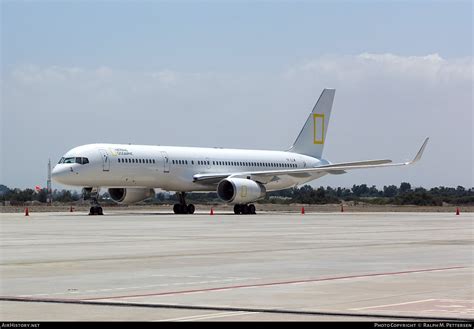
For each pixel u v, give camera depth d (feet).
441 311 97.25
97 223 324.80
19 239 225.15
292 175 479.00
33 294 112.37
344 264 154.10
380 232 265.13
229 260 162.61
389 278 130.82
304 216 436.35
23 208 642.63
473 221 369.50
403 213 547.90
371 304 102.73
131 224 316.19
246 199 441.27
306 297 109.09
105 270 143.84
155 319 91.56
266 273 138.62
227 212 521.24
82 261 160.56
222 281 127.34
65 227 291.58
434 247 197.36
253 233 256.32
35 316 93.81
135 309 99.35
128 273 139.03
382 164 471.21
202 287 119.85
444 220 383.86
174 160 451.94
